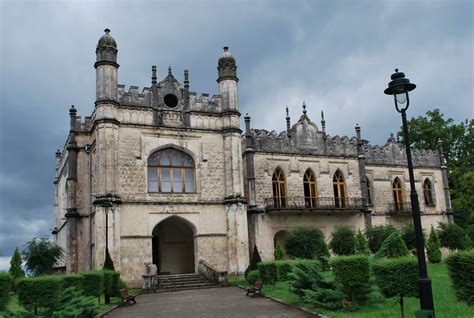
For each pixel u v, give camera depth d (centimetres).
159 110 3441
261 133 3984
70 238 3441
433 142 5738
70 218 3469
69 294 1752
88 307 1683
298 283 1895
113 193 3128
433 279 2403
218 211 3484
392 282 1416
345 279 1644
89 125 3672
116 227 3094
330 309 1688
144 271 3164
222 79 3672
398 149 4681
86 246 3462
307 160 4125
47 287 1658
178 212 3359
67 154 3819
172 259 3894
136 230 3200
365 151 4497
